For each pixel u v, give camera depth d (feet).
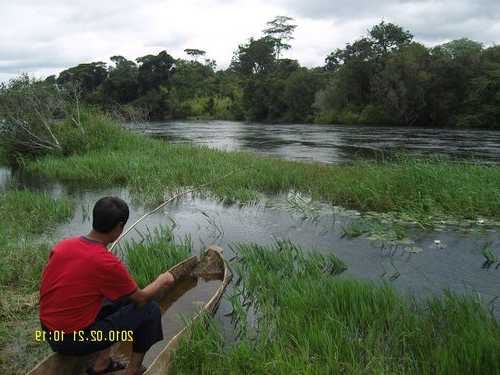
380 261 24.18
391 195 35.19
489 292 20.17
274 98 223.51
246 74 308.60
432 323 15.85
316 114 197.16
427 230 29.37
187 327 15.39
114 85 263.70
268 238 28.45
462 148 80.07
